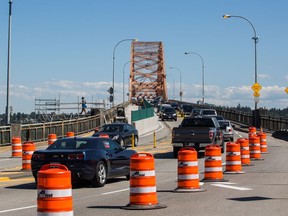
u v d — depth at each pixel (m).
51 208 9.67
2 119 57.62
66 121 59.38
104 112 77.44
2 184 21.73
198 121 37.47
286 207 14.50
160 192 18.08
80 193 18.58
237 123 92.12
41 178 9.80
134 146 48.00
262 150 38.69
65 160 19.77
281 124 66.12
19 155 38.81
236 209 14.16
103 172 20.64
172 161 33.09
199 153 39.53
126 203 15.75
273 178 22.52
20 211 14.45
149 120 76.94
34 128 51.84
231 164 24.55
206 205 14.93
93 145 20.91
